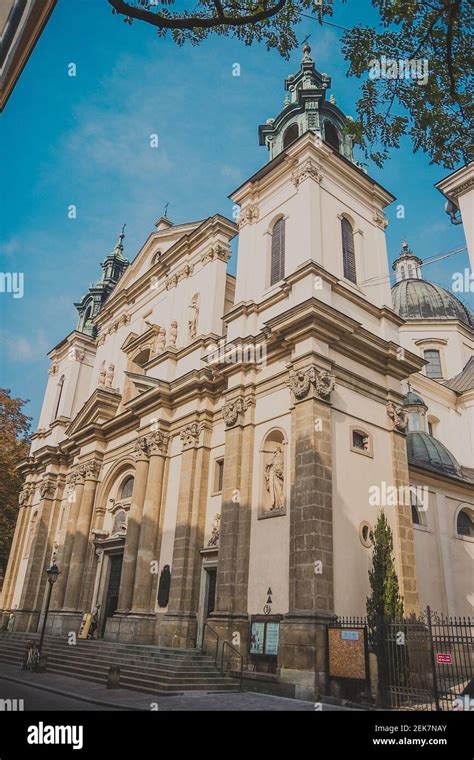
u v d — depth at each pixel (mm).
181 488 22922
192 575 21172
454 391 35156
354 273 23453
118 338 34188
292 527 17266
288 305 20922
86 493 29859
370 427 20094
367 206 25453
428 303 40906
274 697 14930
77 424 34469
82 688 15719
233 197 26344
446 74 9969
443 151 10758
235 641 17328
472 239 16219
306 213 22031
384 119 10859
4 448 40844
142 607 22078
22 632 30641
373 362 21094
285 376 19734
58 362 42969
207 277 27094
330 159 24047
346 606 16438
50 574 22172
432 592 22500
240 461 20156
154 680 16094
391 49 10305
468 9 9453
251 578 18172
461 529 25734
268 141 28938
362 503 18438
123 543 26188
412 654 15406
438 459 27297
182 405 24938
